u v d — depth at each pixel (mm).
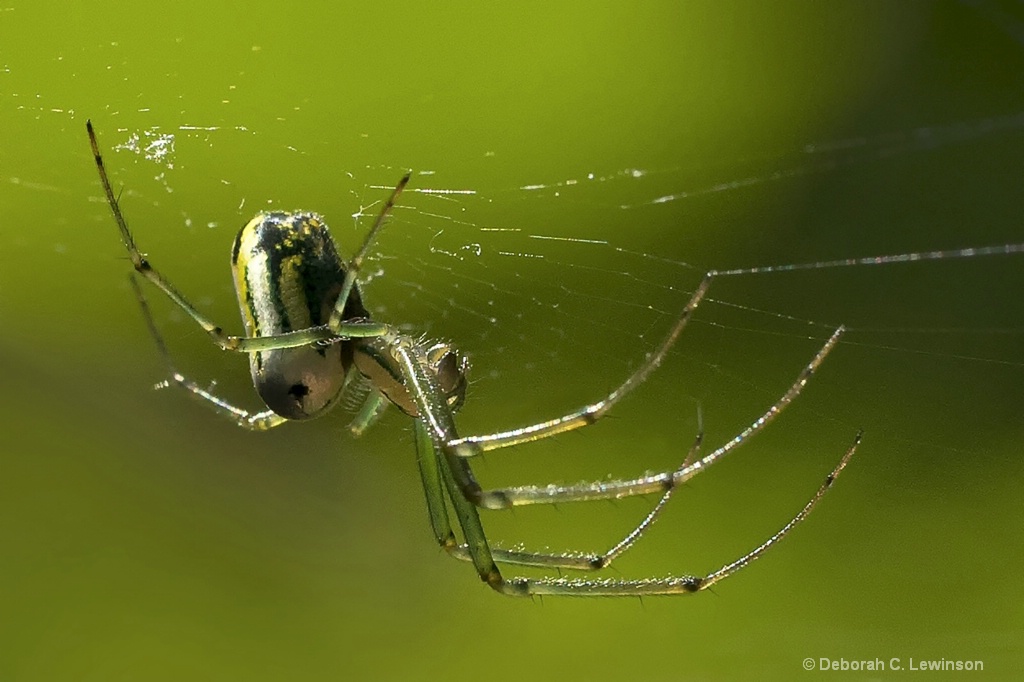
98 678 113
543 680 116
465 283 116
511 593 108
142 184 117
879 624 116
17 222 118
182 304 106
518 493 107
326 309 107
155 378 118
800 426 118
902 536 117
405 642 116
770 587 117
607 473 118
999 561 116
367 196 116
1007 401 117
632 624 117
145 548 116
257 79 117
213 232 118
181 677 114
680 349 118
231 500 117
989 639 115
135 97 116
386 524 118
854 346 118
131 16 116
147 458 117
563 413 117
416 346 108
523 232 117
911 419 118
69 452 116
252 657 115
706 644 117
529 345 116
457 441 108
